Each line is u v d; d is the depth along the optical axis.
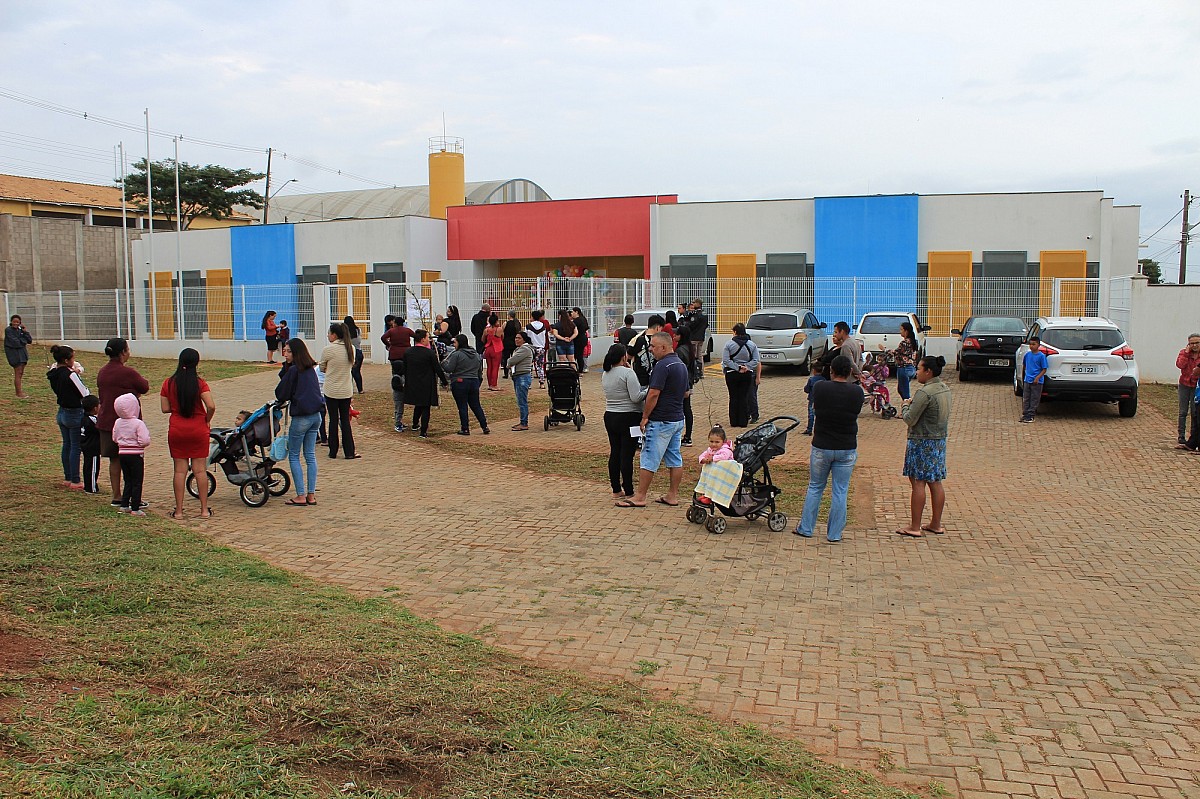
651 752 4.39
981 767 4.67
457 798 3.77
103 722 4.17
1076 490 11.34
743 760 4.43
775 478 11.92
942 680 5.75
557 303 24.31
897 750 4.84
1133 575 8.00
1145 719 5.24
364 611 6.52
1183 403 13.69
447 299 23.77
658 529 9.30
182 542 8.22
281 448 10.13
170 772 3.72
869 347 22.48
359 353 18.64
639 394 10.23
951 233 29.30
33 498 9.75
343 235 35.25
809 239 30.64
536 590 7.32
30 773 3.60
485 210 35.97
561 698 5.00
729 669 5.85
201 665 5.05
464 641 5.97
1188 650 6.29
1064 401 17.45
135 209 51.84
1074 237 28.45
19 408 17.14
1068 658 6.13
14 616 5.80
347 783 3.83
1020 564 8.31
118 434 9.20
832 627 6.64
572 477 11.85
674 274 31.84
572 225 35.12
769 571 7.98
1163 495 11.07
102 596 6.35
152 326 30.36
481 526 9.34
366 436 14.71
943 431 9.09
